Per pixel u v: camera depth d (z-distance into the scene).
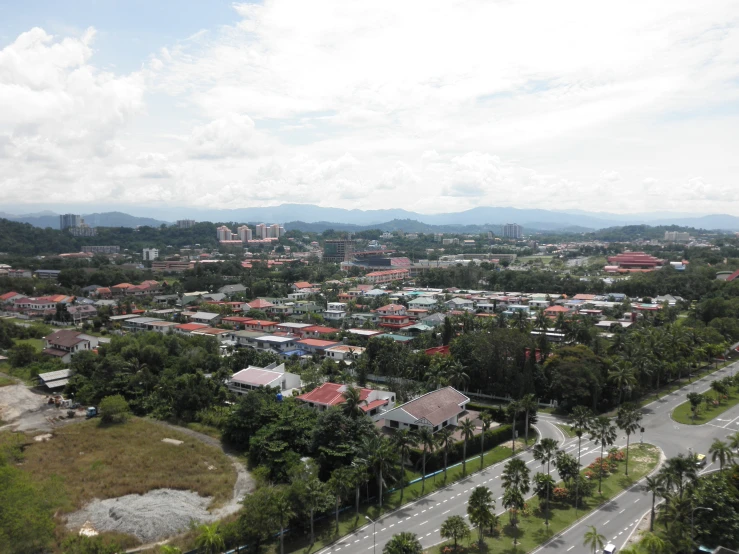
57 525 85.88
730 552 73.31
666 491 83.31
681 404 144.25
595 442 111.88
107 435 125.56
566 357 146.00
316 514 89.19
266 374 149.12
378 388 154.75
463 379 145.88
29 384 166.00
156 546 81.12
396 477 101.19
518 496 83.94
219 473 106.69
